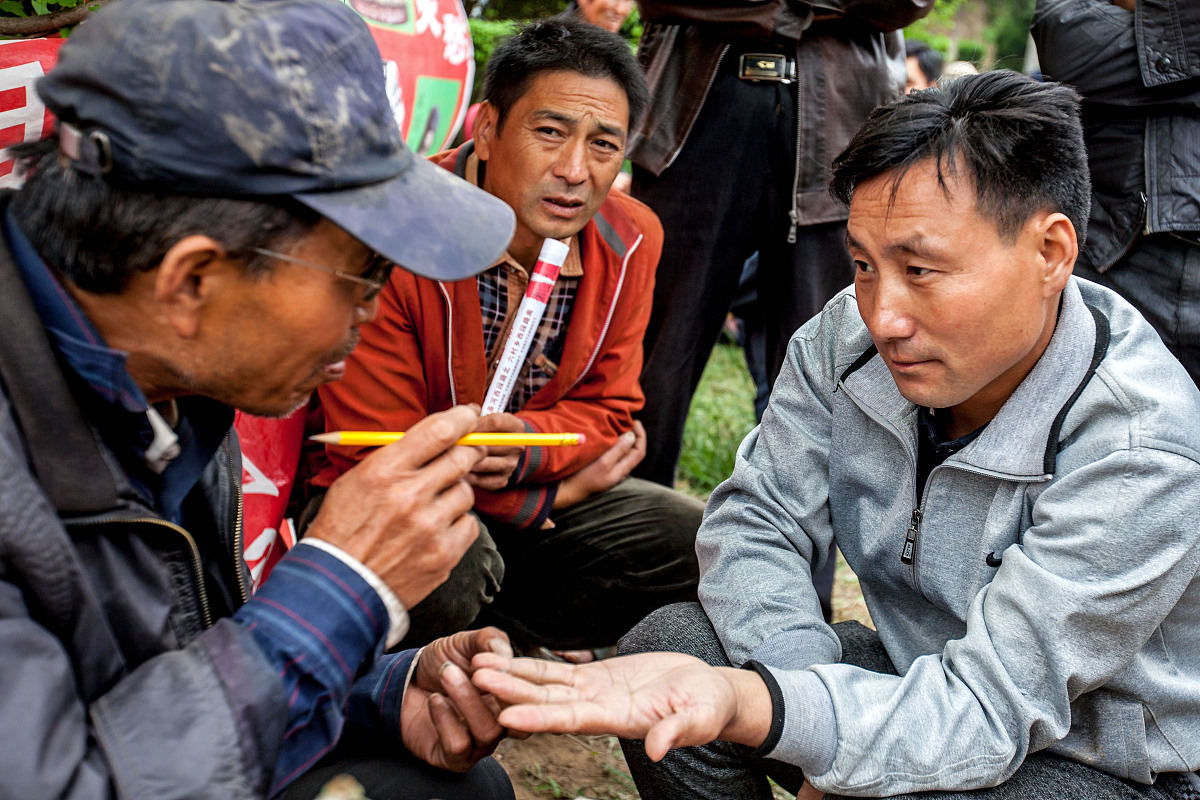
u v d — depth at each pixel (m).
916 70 4.41
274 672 0.94
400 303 1.92
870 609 1.59
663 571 2.22
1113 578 1.20
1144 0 2.20
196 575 1.09
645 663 1.22
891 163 1.15
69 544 0.91
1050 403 1.28
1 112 1.57
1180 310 2.29
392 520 1.01
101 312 0.97
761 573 1.51
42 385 0.93
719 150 2.55
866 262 1.23
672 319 2.64
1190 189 2.21
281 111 0.91
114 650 0.95
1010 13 14.51
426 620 1.91
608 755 2.18
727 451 3.78
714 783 1.43
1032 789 1.26
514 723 1.10
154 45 0.89
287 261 0.95
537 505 2.07
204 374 1.00
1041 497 1.28
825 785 1.24
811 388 1.59
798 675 1.26
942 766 1.22
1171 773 1.33
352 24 1.00
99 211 0.90
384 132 1.02
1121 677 1.26
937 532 1.40
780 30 2.44
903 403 1.41
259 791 0.91
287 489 2.00
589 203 1.95
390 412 1.95
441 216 1.02
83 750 0.86
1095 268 2.40
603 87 1.86
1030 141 1.12
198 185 0.90
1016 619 1.24
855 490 1.54
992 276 1.15
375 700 1.33
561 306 2.14
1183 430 1.20
